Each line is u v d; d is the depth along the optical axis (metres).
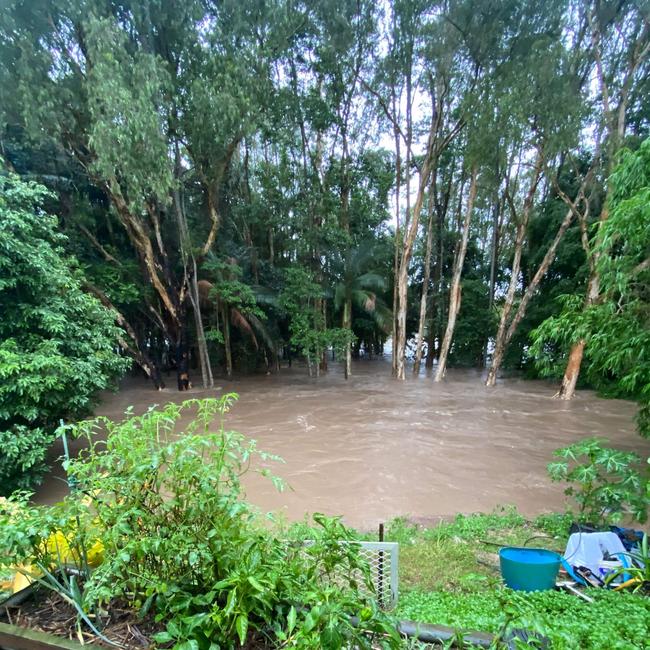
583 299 4.38
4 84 8.64
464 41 12.08
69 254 10.65
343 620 1.19
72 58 9.16
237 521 1.59
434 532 4.04
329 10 12.25
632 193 3.39
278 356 17.45
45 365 4.78
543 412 10.09
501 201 17.22
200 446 1.63
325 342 14.66
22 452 4.54
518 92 10.56
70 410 5.43
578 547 2.97
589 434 8.07
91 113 8.72
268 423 8.85
